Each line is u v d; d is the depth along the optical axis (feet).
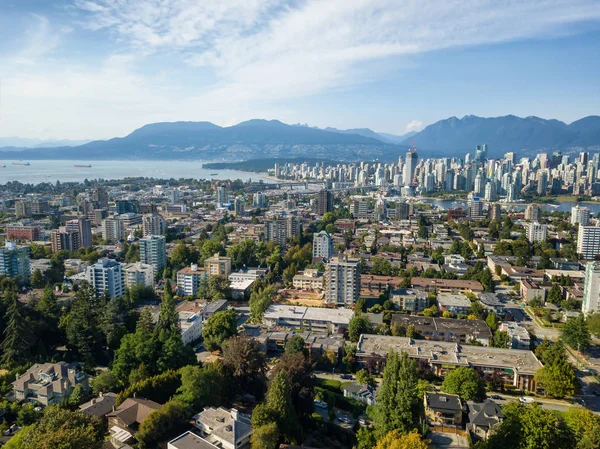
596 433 422.00
